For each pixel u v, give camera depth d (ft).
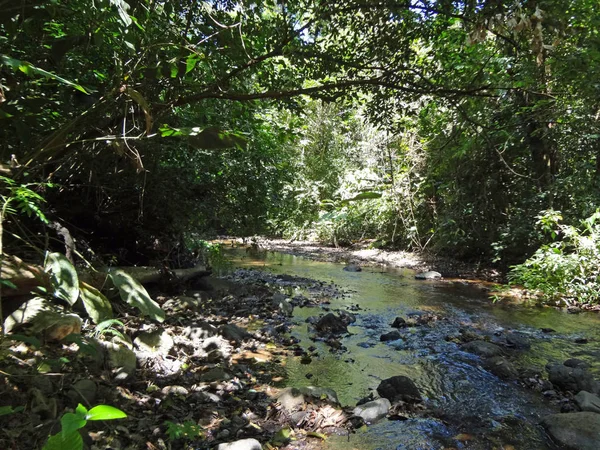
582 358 13.82
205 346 12.03
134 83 10.25
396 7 10.77
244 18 11.50
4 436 6.16
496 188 31.14
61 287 7.66
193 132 8.32
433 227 37.11
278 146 24.20
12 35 8.96
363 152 42.65
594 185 25.90
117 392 8.36
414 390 10.61
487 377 12.01
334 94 12.74
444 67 15.17
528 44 10.52
